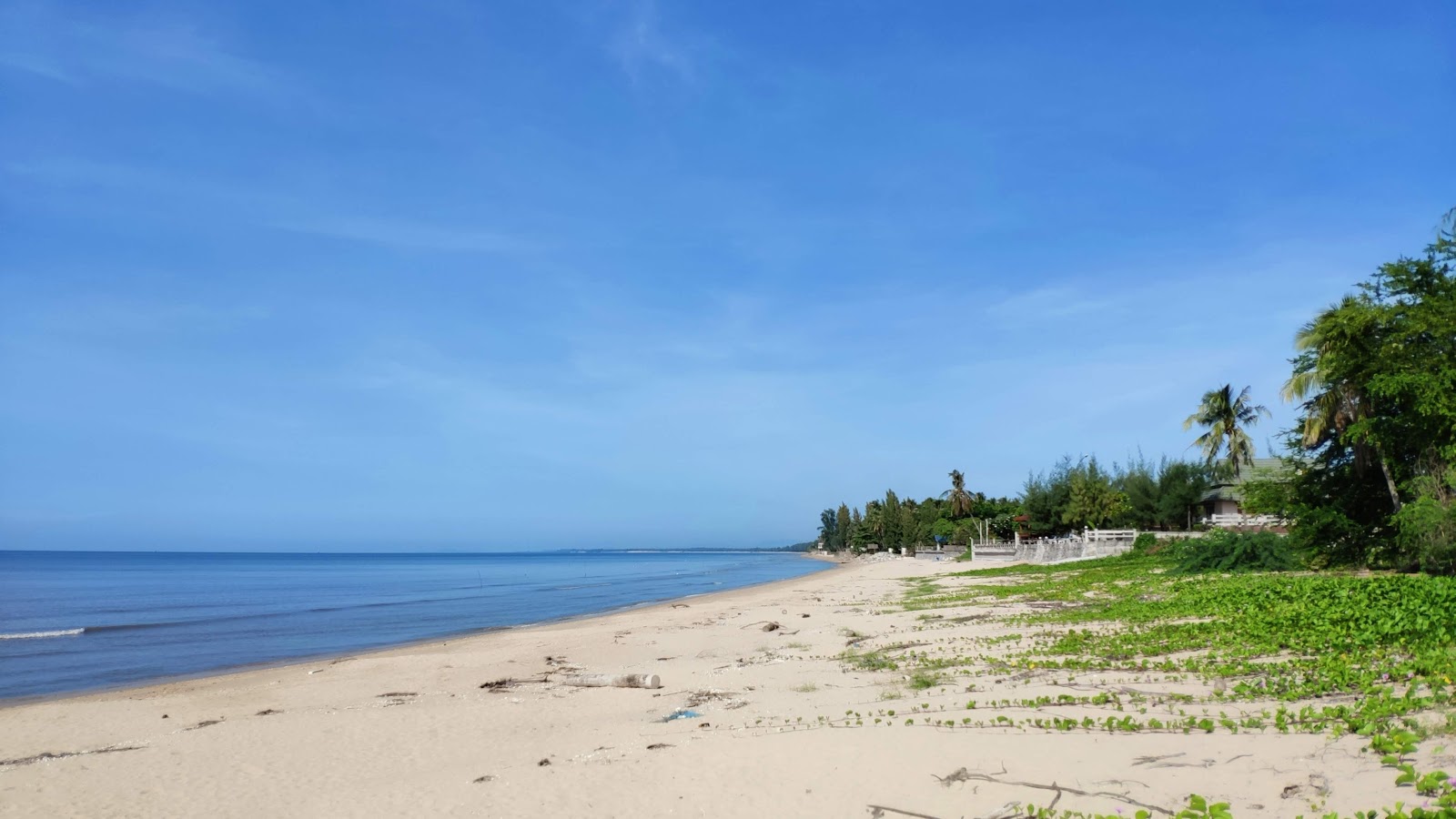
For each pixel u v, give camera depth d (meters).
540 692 18.45
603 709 15.83
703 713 14.30
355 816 9.60
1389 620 13.52
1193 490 63.50
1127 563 45.34
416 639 33.84
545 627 36.84
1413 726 7.89
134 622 42.31
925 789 8.03
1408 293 30.55
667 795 8.88
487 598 61.81
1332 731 8.27
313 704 18.42
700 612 39.25
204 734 15.09
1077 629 19.50
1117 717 10.13
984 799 7.58
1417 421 28.73
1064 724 9.90
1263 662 12.73
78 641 33.66
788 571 118.00
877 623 26.33
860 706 13.12
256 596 64.81
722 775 9.34
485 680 20.77
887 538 139.50
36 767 12.99
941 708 12.02
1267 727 8.86
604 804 8.88
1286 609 16.95
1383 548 30.38
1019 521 86.94
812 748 9.94
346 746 13.85
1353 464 33.19
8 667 26.44
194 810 10.62
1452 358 28.56
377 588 78.50
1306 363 35.41
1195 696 10.93
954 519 113.44
